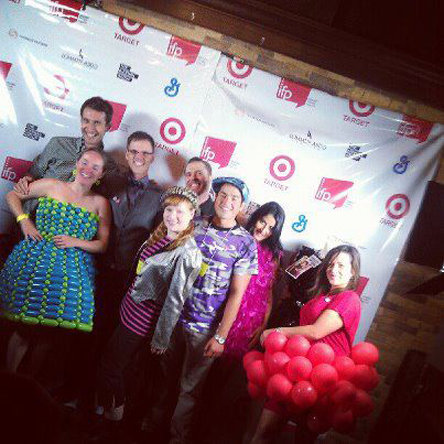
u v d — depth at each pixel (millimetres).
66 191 2885
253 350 2898
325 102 2998
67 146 2967
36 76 2924
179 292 2508
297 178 3049
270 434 2561
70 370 2941
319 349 2453
